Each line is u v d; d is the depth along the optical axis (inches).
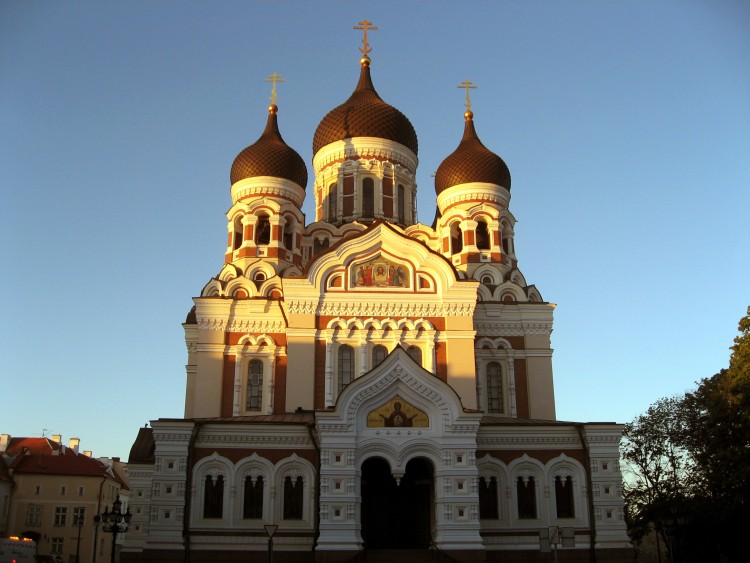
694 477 1920.5
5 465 3248.0
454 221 2225.6
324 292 1812.3
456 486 1480.1
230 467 1565.0
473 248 2172.7
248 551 1515.7
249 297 1968.5
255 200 2143.2
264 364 1923.0
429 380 1530.5
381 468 1651.1
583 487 1620.3
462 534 1451.8
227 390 1891.0
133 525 1861.5
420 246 1852.9
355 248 1844.2
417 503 1626.5
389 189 2290.8
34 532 3171.8
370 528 1616.6
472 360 1788.9
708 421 1679.4
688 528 1793.8
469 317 1820.9
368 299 1814.7
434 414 1523.1
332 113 2372.0
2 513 3102.9
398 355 1537.9
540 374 1969.7
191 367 2129.7
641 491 2192.4
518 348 1994.3
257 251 2102.6
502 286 2107.5
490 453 1626.5
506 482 1610.5
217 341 1920.5
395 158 2324.1
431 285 1839.3
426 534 1600.6
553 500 1611.7
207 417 1855.3
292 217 2175.2
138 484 1898.4
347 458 1478.8
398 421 1517.0
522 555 1566.2
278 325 1937.7
